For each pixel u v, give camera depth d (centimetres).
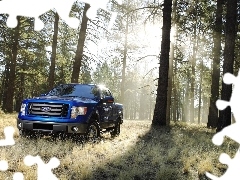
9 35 2470
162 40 1505
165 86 1491
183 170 618
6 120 1217
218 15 1903
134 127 1429
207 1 1953
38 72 2855
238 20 1858
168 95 2002
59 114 801
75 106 809
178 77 2281
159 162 656
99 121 902
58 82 3291
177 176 582
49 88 2098
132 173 558
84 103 834
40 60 3041
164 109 1487
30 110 817
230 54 1280
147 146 816
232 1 1292
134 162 659
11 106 2469
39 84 3425
